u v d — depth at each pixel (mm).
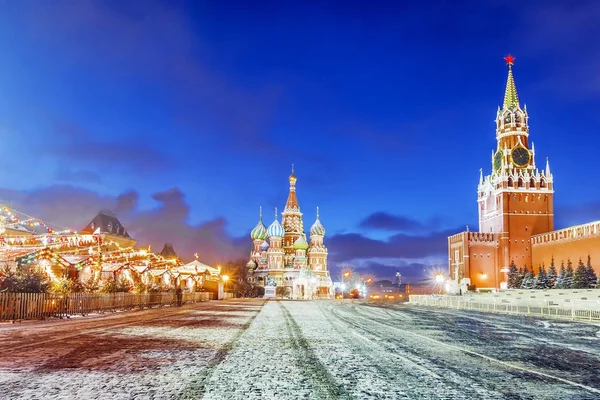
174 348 17016
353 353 16531
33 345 17250
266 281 155000
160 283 66312
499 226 119500
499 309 48812
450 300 60969
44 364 13406
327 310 49406
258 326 27172
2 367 12914
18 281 32594
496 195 121812
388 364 14336
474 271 117438
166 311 43094
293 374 12602
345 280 182000
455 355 16406
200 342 18922
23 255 38156
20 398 9758
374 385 11391
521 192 118875
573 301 39344
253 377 12125
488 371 13438
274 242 157250
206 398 9977
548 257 106562
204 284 89500
